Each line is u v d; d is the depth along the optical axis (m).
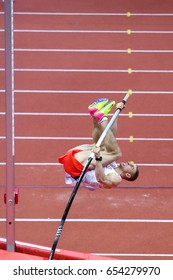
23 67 36.69
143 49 38.50
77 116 33.31
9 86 17.30
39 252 19.31
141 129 32.62
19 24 40.25
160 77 36.34
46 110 33.66
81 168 19.19
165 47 38.78
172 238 25.50
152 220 26.48
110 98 34.53
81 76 36.16
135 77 36.25
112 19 41.06
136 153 30.98
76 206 27.12
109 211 26.91
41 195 27.86
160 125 33.00
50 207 27.11
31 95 34.72
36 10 41.69
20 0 42.47
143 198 27.78
